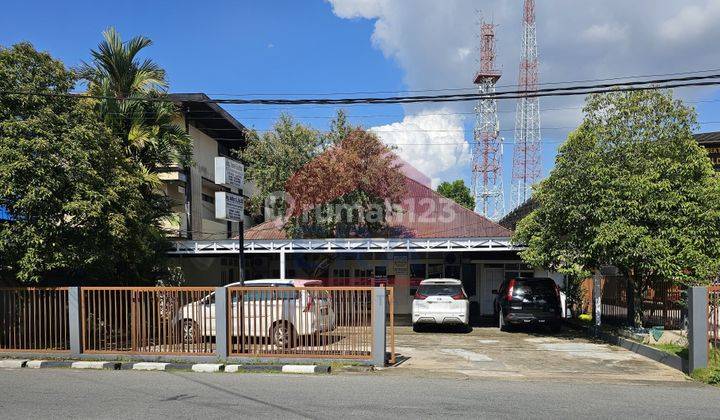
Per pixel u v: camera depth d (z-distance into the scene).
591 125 14.36
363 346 10.88
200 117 22.81
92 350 11.59
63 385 8.98
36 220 11.88
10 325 12.02
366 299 10.98
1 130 11.95
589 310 19.89
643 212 13.18
